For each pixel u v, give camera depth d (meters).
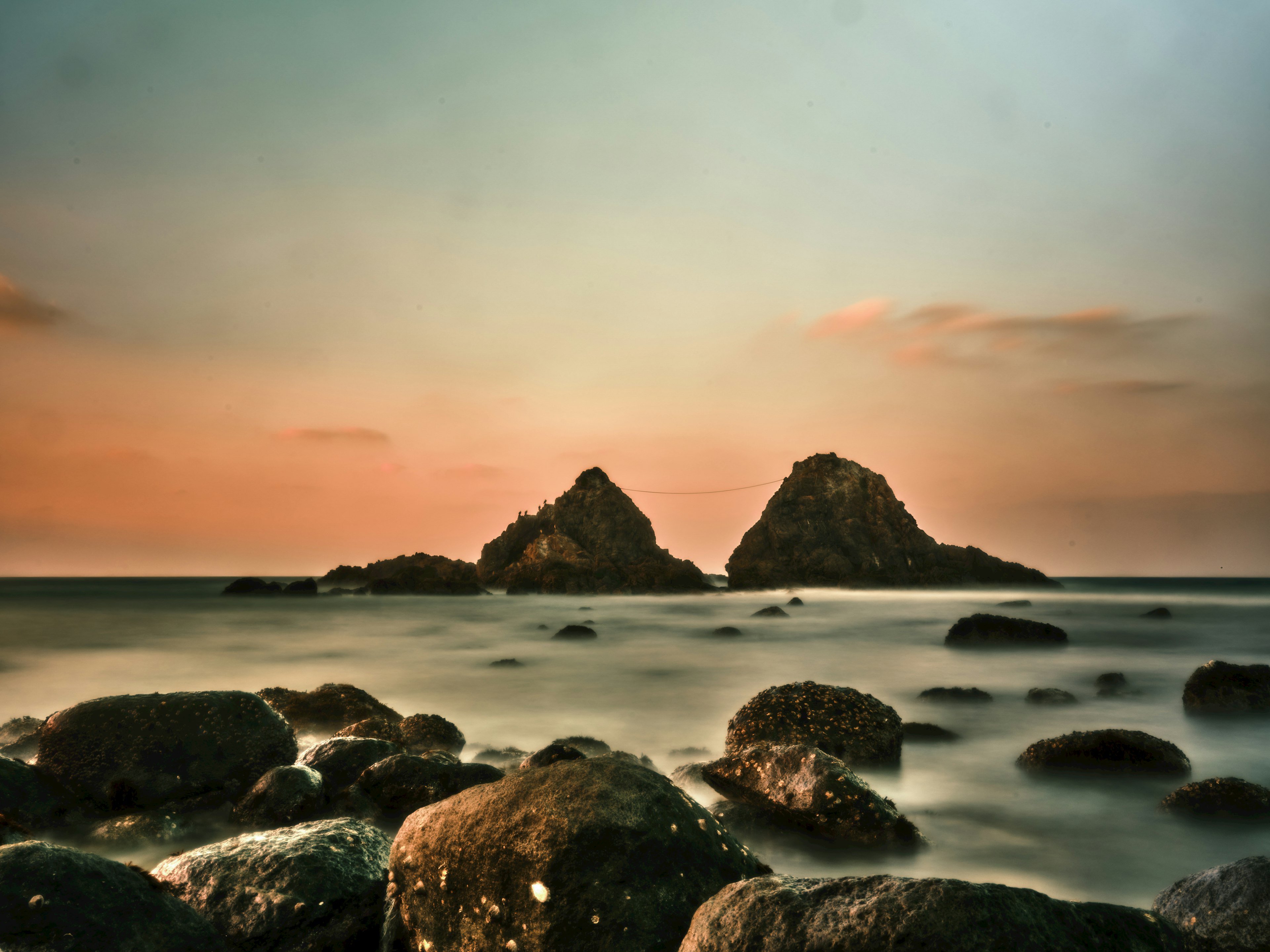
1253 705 16.77
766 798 9.07
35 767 8.83
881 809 8.73
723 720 16.78
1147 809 10.38
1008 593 85.38
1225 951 5.09
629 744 14.53
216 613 51.94
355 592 76.88
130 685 22.92
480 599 70.44
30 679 24.05
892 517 92.44
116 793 8.64
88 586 110.94
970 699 17.94
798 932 3.57
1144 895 7.88
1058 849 9.06
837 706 12.47
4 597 72.12
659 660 27.50
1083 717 16.75
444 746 12.61
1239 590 105.75
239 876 5.30
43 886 4.09
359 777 8.97
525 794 4.82
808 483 93.38
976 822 9.94
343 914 5.21
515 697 19.84
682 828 4.72
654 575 81.06
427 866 4.79
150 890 4.46
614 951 4.18
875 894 3.62
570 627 34.97
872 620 45.19
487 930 4.44
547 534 88.38
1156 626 39.78
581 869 4.38
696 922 3.94
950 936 3.33
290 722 13.84
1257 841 9.26
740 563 91.19
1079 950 3.36
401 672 24.64
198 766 9.00
